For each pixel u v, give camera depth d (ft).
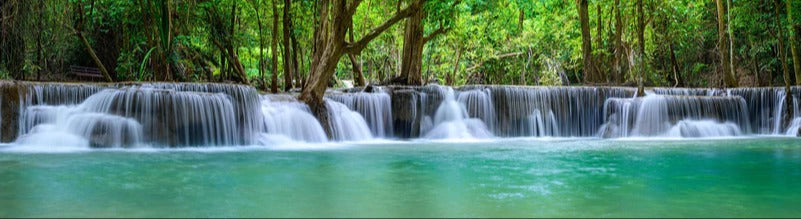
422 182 22.53
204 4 66.28
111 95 43.65
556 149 42.63
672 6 85.61
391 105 60.85
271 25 80.89
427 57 114.01
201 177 24.14
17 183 21.91
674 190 20.44
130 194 19.11
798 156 35.76
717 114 65.82
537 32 108.99
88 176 24.36
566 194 19.24
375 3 98.02
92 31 76.23
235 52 79.71
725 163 31.17
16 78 56.85
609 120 65.31
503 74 124.98
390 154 37.40
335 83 109.19
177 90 48.47
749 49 96.27
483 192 19.66
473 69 118.32
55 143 41.52
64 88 45.62
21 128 43.88
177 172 26.11
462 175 24.99
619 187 21.08
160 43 62.95
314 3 67.00
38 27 58.59
